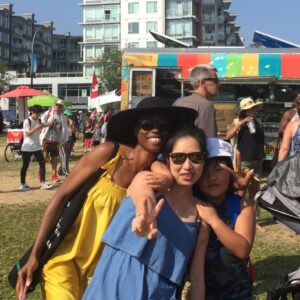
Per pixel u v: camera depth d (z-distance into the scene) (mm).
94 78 34156
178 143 2578
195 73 5199
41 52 136625
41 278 3127
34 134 11266
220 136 12688
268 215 8477
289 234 7398
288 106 12945
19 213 8883
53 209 3047
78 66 148125
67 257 3051
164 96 13305
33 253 3076
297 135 5996
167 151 2627
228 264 2656
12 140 18641
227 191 2768
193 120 2844
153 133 2781
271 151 12828
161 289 2445
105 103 29875
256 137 7969
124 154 2973
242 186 2734
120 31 91875
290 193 3762
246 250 2617
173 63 13117
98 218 3033
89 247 3068
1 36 117625
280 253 6426
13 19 122625
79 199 3027
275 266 5910
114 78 66062
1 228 7801
